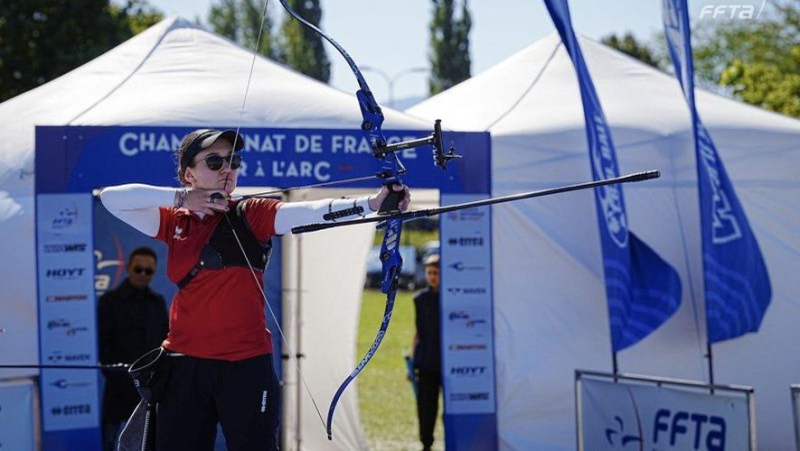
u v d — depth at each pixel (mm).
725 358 8469
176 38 8961
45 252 7500
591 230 8367
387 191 3666
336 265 9688
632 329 8062
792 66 35938
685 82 7652
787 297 8570
